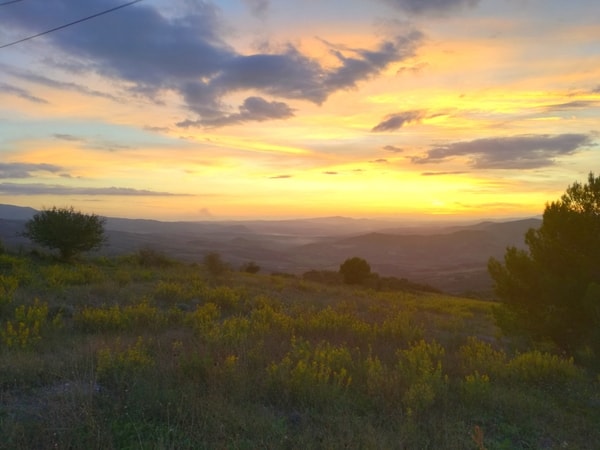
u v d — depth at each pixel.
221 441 4.61
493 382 7.94
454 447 4.91
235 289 19.45
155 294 15.61
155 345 8.33
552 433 5.92
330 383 6.85
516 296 12.10
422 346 9.30
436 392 6.62
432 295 39.00
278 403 6.00
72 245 25.69
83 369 6.43
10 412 4.92
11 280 14.34
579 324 10.84
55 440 4.29
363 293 28.36
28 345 7.59
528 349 10.95
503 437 5.65
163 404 5.36
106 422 4.77
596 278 10.80
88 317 9.97
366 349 9.95
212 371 6.47
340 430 5.07
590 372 9.23
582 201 11.40
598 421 6.54
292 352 8.12
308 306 16.98
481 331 16.08
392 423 5.56
